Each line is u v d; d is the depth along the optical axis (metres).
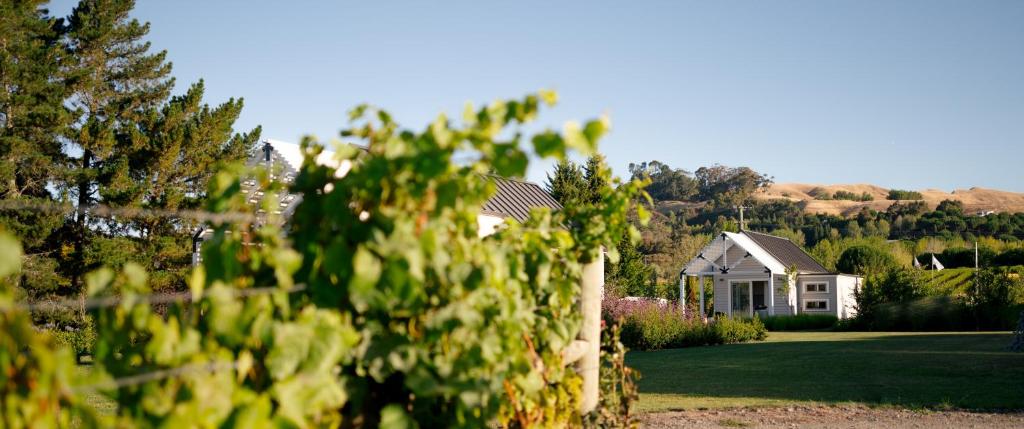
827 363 13.34
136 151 21.72
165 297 1.90
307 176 2.32
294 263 2.00
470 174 2.43
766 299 35.53
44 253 20.47
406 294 2.00
